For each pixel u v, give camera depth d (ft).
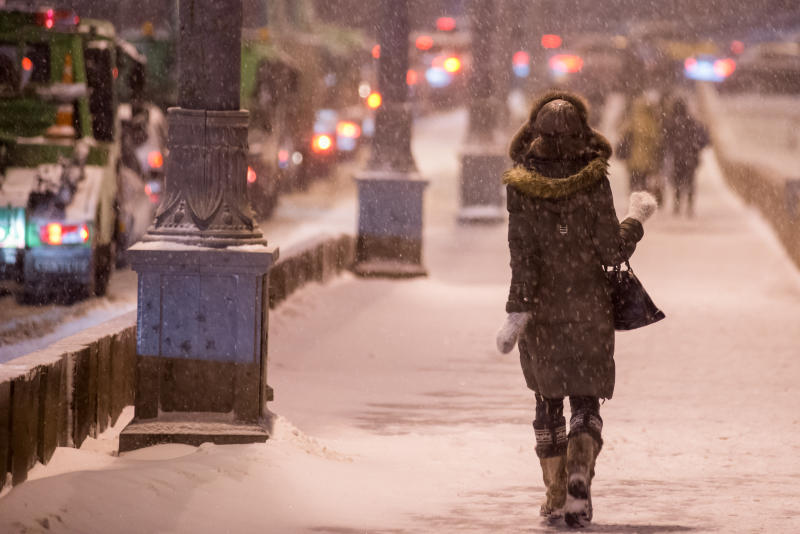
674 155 295.89
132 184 183.32
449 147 458.91
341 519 57.16
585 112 58.85
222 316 69.87
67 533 51.37
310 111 332.60
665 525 56.39
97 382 73.77
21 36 157.99
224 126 70.13
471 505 61.46
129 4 349.20
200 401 70.13
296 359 117.60
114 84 165.37
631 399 102.27
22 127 152.87
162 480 59.77
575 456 56.29
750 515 58.80
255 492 60.39
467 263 214.48
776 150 430.20
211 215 70.08
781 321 149.79
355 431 85.05
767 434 86.84
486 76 277.85
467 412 94.68
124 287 164.25
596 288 57.88
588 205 57.52
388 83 181.37
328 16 510.99
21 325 130.93
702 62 586.86
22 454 58.80
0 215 142.31
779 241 243.60
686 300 171.53
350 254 190.70
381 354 122.62
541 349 58.23
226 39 70.28
